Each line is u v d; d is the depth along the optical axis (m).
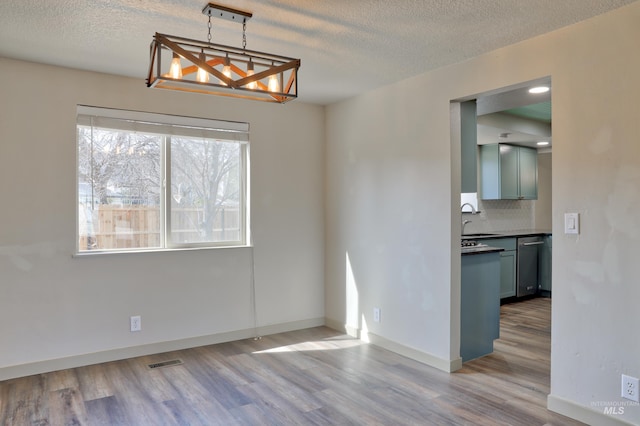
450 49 2.93
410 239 3.59
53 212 3.28
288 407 2.71
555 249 2.65
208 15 2.39
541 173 7.10
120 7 2.31
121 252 3.55
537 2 2.26
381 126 3.87
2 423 2.50
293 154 4.39
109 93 3.48
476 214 6.20
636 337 2.30
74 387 2.99
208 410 2.67
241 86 2.04
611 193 2.40
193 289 3.86
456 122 3.29
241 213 4.18
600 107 2.44
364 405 2.74
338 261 4.42
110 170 3.57
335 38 2.73
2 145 3.11
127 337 3.57
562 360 2.62
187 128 3.82
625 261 2.35
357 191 4.16
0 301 3.10
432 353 3.41
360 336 4.13
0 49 2.94
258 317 4.21
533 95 3.55
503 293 5.61
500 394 2.89
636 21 2.29
